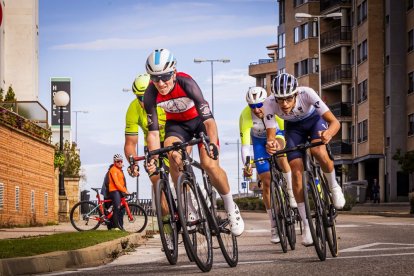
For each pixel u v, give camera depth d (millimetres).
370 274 9375
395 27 69625
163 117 14438
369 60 73438
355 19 78312
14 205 28094
